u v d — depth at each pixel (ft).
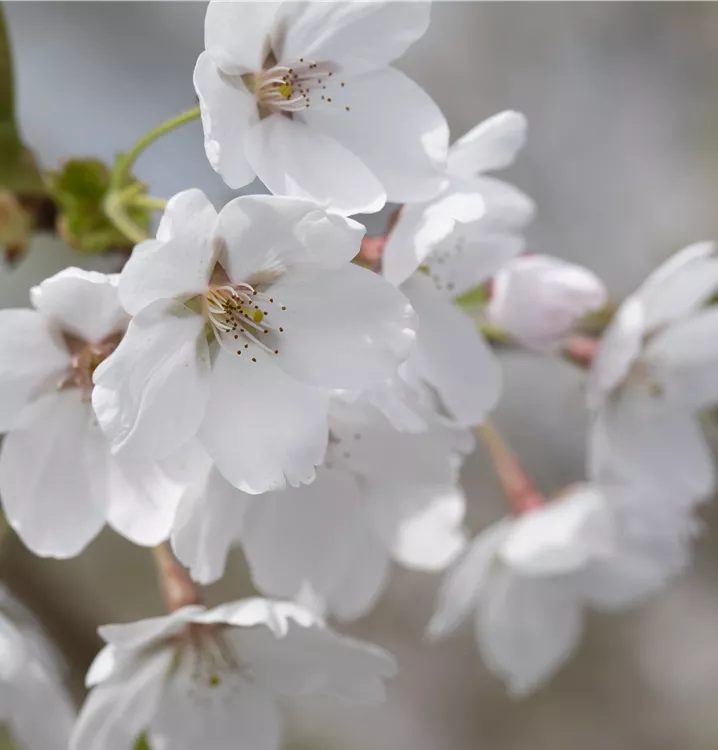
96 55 1.78
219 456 0.98
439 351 1.05
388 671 1.06
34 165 1.11
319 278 0.98
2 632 1.07
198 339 0.99
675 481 1.18
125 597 1.81
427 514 1.07
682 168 2.01
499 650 1.27
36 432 1.02
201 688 1.07
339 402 1.02
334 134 1.02
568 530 1.19
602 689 2.30
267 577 1.06
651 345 1.17
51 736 1.09
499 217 1.06
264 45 1.01
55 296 1.00
